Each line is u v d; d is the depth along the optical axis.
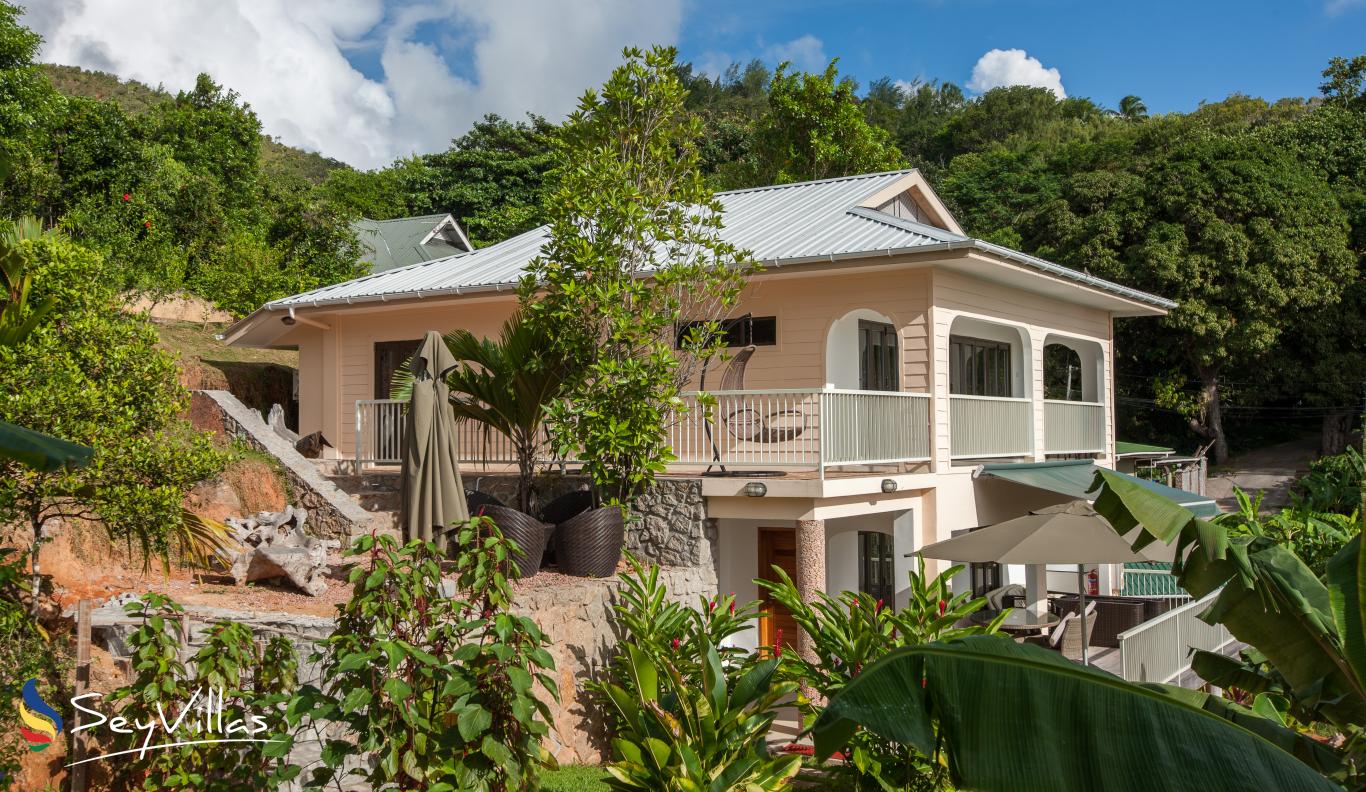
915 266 15.30
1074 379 41.19
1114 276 36.25
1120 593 21.31
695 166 14.62
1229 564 6.12
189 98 42.16
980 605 10.44
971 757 4.26
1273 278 34.50
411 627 7.00
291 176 60.44
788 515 13.58
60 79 86.94
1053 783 4.12
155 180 30.78
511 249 21.22
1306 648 6.09
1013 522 13.37
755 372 16.75
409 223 43.94
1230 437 42.06
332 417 19.92
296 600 10.94
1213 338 35.56
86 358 9.06
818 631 10.84
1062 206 38.38
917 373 15.54
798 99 37.06
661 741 8.56
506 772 6.41
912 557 15.34
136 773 6.77
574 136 14.70
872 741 9.52
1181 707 4.23
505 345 13.59
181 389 9.69
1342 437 37.81
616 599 12.48
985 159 52.22
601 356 13.61
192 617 9.66
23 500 8.58
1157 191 36.41
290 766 6.67
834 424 13.45
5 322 9.06
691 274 13.59
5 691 6.93
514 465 17.48
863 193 20.44
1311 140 42.41
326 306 18.81
